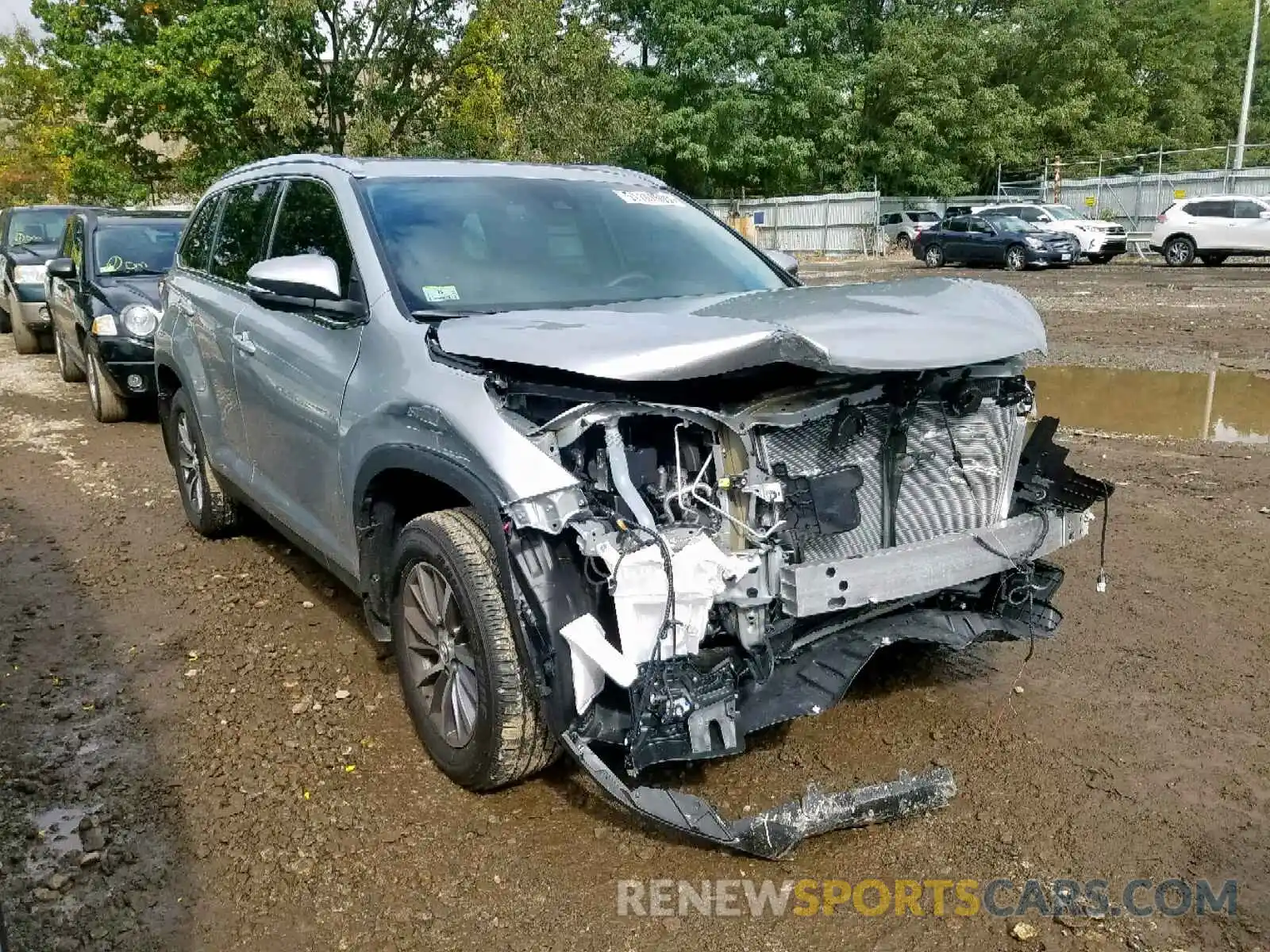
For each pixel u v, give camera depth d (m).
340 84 27.98
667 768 3.39
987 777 3.39
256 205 4.90
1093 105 42.38
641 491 2.89
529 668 2.89
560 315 3.28
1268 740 3.61
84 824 3.18
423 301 3.58
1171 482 6.75
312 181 4.35
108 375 8.84
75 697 4.04
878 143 39.69
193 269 5.61
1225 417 8.79
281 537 5.96
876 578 3.01
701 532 2.82
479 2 26.12
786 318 3.06
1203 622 4.59
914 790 3.12
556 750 3.15
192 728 3.78
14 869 2.98
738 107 37.53
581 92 25.98
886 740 3.61
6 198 43.72
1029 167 41.03
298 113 26.52
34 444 8.45
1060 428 8.47
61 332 10.97
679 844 3.06
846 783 3.34
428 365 3.26
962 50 38.38
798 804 3.02
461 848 3.05
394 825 3.16
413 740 3.68
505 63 26.09
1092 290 19.31
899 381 3.13
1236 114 51.47
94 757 3.59
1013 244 26.55
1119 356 11.72
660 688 2.70
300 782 3.40
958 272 26.56
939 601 3.62
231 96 28.34
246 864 2.98
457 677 3.29
